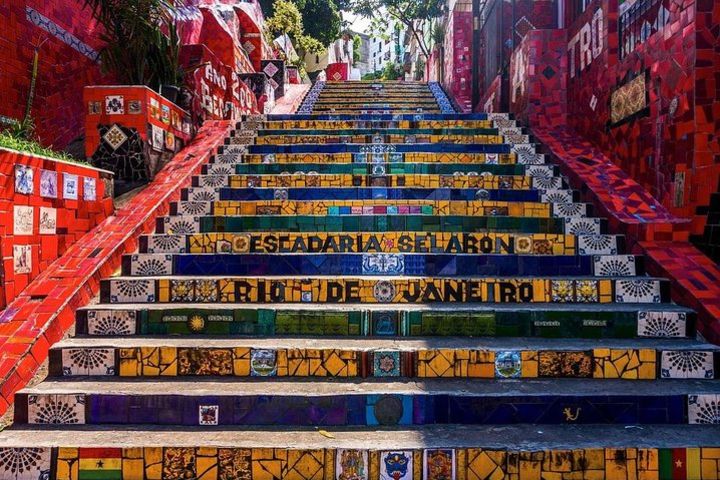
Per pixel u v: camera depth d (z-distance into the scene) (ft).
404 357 9.87
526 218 14.26
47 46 18.28
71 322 10.70
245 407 8.96
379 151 19.03
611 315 10.78
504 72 26.32
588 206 14.96
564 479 8.01
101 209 13.71
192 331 10.85
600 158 17.10
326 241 13.34
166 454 8.07
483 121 21.90
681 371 9.87
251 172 17.61
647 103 14.52
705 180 12.31
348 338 10.61
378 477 8.00
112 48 17.38
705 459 8.10
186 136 19.19
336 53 95.30
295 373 9.88
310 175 16.69
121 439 8.35
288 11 56.08
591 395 9.04
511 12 26.21
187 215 14.88
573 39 19.97
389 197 15.76
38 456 8.07
